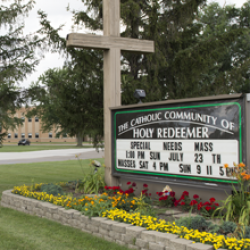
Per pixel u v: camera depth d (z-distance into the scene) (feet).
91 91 34.76
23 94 34.91
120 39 28.66
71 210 20.80
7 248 16.63
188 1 35.96
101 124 34.27
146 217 17.65
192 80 36.29
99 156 97.76
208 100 20.26
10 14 35.91
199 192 21.47
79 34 27.25
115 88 28.37
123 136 26.30
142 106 24.61
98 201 20.85
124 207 20.63
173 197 22.49
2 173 52.70
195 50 35.09
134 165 25.29
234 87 43.04
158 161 23.38
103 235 17.97
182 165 21.67
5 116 35.70
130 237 16.38
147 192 25.25
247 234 14.51
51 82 34.78
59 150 140.87
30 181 42.60
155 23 35.32
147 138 24.21
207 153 20.22
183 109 21.71
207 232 15.61
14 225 20.72
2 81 34.22
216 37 35.78
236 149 18.83
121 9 35.32
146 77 37.45
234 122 18.95
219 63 77.77
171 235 15.10
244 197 17.81
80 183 29.43
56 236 18.37
